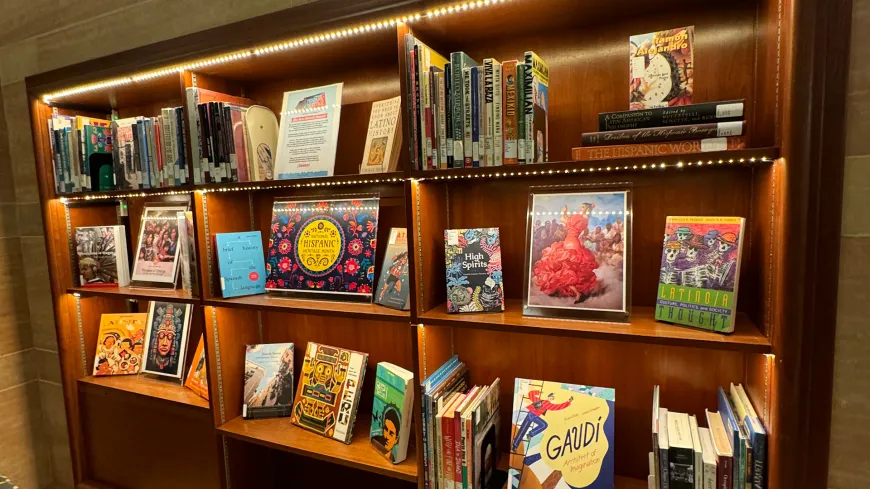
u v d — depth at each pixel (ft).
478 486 4.13
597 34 4.25
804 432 3.11
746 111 3.84
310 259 5.11
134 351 6.54
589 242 4.04
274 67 5.18
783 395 3.12
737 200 3.93
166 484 5.95
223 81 5.57
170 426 5.81
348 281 4.87
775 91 3.26
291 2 5.18
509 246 4.67
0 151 6.91
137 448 6.11
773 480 3.19
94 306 6.69
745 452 3.26
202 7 5.68
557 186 4.34
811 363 3.07
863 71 3.16
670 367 4.25
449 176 4.01
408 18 3.99
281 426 5.32
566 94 4.40
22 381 7.17
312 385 5.33
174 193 5.34
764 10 3.55
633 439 4.42
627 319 3.79
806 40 2.90
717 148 3.33
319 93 5.03
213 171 5.03
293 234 5.25
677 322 3.69
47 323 7.09
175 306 6.35
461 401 4.29
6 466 7.02
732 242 3.50
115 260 6.33
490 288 4.25
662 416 3.84
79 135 6.03
